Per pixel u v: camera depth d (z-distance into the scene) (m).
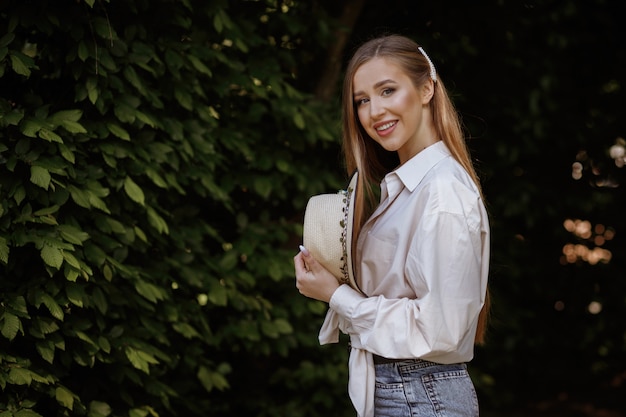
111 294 2.60
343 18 3.79
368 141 2.10
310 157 3.61
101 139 2.62
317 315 3.66
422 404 1.82
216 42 3.17
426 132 1.93
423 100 1.92
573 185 4.99
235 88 3.45
